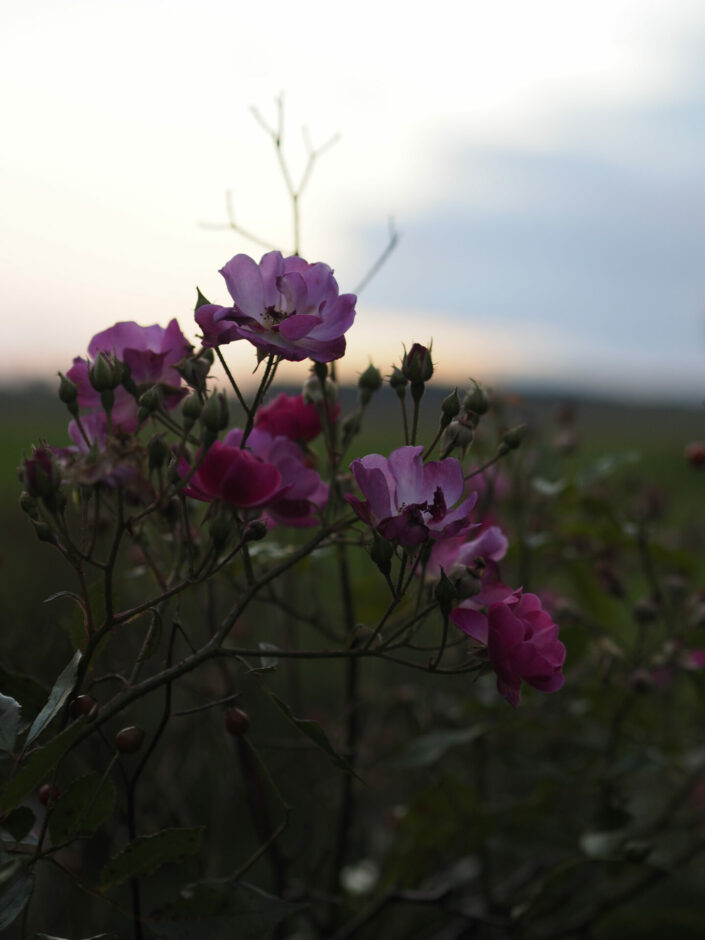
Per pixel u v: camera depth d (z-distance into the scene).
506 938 0.64
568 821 0.62
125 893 0.63
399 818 0.63
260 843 0.56
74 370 0.41
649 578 0.65
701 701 0.61
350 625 0.57
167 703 0.39
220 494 0.39
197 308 0.37
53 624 0.63
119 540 0.36
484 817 0.59
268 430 0.45
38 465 0.36
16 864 0.35
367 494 0.37
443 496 0.38
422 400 0.42
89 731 0.36
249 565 0.39
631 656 0.62
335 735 0.62
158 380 0.41
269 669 0.37
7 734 0.36
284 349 0.37
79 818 0.36
